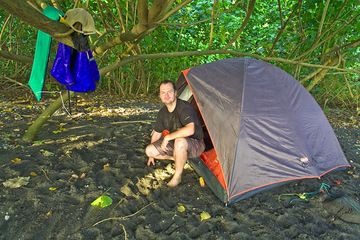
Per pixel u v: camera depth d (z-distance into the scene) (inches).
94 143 163.5
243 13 264.4
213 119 131.0
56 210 115.3
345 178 147.8
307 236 109.4
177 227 111.9
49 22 86.7
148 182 134.4
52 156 148.6
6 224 108.2
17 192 122.3
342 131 216.2
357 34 229.0
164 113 138.2
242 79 137.3
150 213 117.7
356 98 283.3
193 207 122.0
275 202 127.0
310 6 205.3
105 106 237.3
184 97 165.2
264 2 272.5
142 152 158.9
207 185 134.1
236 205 124.0
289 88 144.6
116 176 137.1
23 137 162.2
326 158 142.0
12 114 202.1
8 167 137.1
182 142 129.0
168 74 285.7
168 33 258.1
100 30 225.6
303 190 135.0
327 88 282.8
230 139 126.7
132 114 219.3
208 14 253.9
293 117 136.0
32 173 134.0
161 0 103.6
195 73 144.9
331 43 226.4
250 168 124.8
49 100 239.1
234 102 132.0
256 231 111.4
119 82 283.1
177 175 132.2
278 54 253.8
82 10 100.7
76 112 215.3
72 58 119.8
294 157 129.8
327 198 129.9
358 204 126.6
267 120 130.8
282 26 187.5
